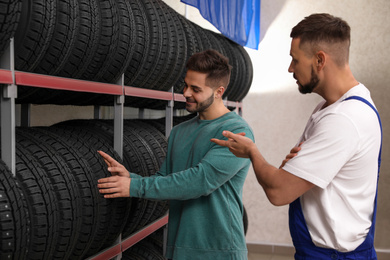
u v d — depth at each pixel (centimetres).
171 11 293
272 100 529
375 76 497
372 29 496
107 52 198
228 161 177
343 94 142
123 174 186
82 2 181
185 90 192
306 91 150
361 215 141
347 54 140
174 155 200
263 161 145
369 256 145
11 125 144
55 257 174
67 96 234
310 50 140
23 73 148
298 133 525
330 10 509
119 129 225
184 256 188
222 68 187
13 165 145
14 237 138
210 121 194
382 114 494
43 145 177
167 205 282
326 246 142
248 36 447
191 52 307
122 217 209
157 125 332
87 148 199
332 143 131
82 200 181
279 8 522
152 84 268
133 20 217
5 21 129
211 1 341
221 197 189
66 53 173
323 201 138
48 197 160
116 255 226
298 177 134
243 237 198
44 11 153
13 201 138
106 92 207
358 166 135
